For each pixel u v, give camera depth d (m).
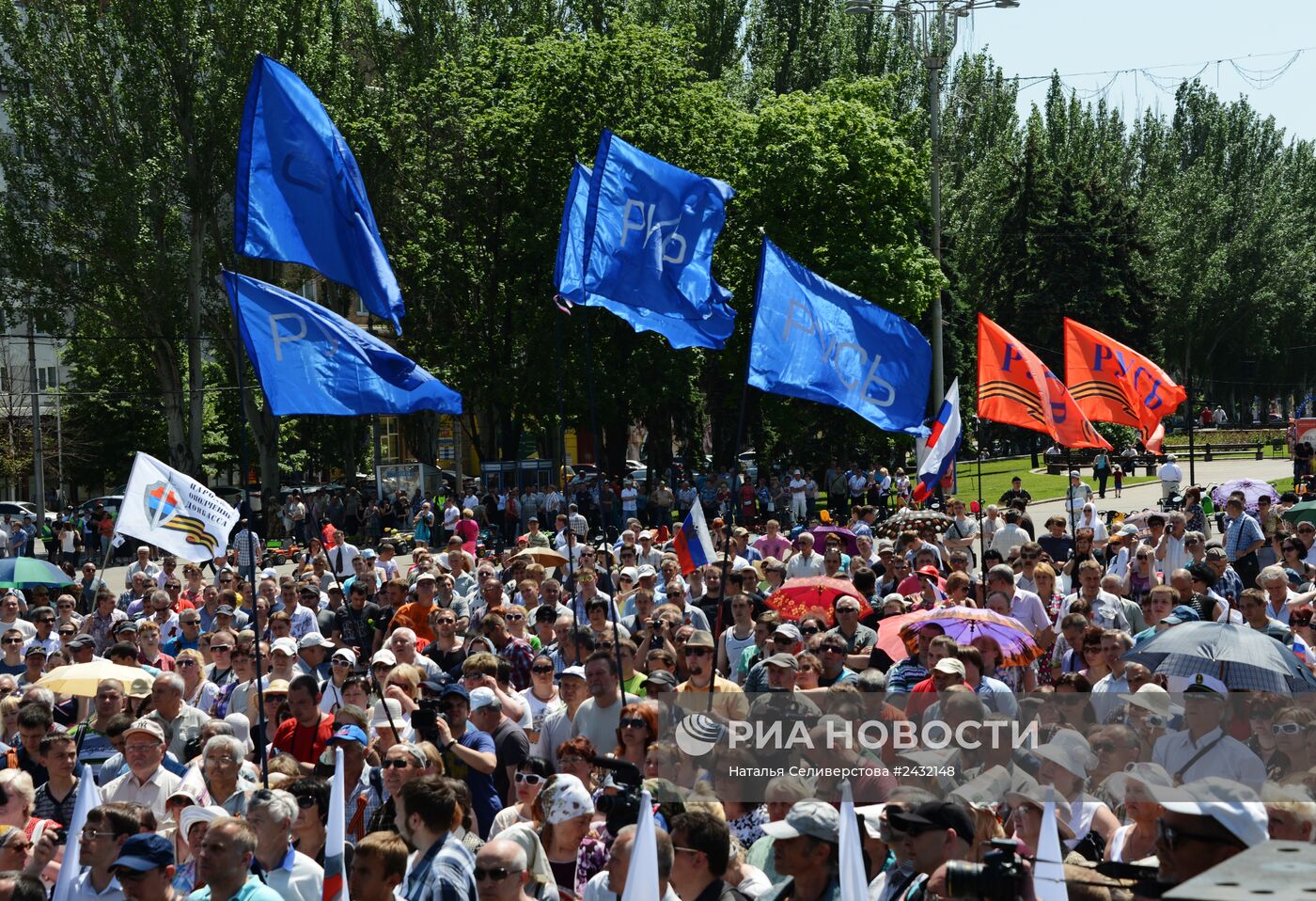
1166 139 171.25
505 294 80.12
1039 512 73.25
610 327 77.94
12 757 16.50
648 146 76.25
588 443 118.31
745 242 81.25
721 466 91.56
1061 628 19.94
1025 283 111.56
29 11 80.31
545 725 16.41
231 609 25.06
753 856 11.53
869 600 24.77
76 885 11.42
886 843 9.64
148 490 24.48
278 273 84.69
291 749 16.33
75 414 111.69
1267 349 161.88
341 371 16.92
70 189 78.50
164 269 79.88
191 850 12.30
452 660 21.11
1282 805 8.80
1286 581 21.81
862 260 81.00
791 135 81.81
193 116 79.75
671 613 20.70
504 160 78.06
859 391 18.72
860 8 68.88
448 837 11.04
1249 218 162.50
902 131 92.00
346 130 79.88
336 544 34.59
